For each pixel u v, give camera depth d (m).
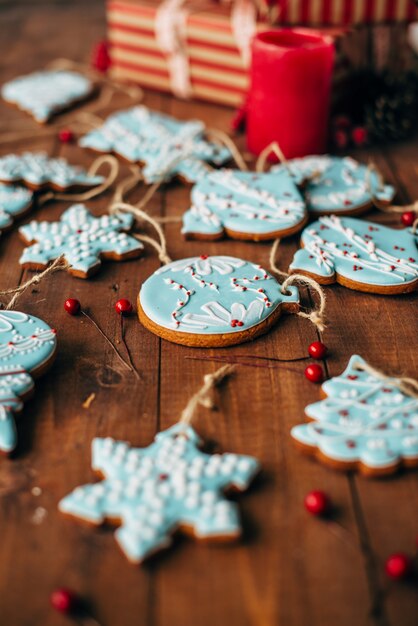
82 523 0.42
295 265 0.56
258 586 0.39
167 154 0.68
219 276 0.54
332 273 0.55
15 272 0.57
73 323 0.53
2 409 0.46
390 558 0.40
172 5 0.78
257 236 0.59
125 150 0.69
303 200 0.61
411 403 0.46
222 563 0.40
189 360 0.50
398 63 0.78
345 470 0.44
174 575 0.40
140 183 0.67
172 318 0.51
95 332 0.52
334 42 0.71
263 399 0.48
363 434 0.44
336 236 0.58
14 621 0.38
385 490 0.43
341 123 0.72
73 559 0.40
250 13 0.73
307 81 0.65
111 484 0.43
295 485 0.44
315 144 0.69
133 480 0.42
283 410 0.47
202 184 0.63
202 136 0.72
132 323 0.53
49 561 0.40
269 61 0.65
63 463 0.45
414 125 0.76
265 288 0.53
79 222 0.60
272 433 0.46
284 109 0.67
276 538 0.41
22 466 0.44
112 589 0.39
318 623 0.38
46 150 0.71
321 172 0.65
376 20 0.74
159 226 0.60
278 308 0.53
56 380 0.49
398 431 0.44
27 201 0.63
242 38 0.74
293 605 0.39
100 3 1.15
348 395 0.46
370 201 0.62
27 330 0.50
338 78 0.73
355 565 0.40
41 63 0.89
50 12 1.10
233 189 0.62
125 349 0.51
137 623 0.38
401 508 0.42
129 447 0.45
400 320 0.53
